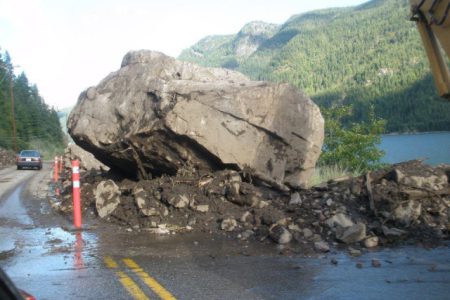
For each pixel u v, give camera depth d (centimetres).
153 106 1128
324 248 747
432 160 2267
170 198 976
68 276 647
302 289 578
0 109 7681
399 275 623
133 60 1277
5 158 5350
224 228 886
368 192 905
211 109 1079
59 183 2105
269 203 962
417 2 580
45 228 1001
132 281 620
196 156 1102
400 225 830
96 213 1094
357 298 546
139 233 905
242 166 1079
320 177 1390
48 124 10106
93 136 1233
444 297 543
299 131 1117
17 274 659
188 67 1228
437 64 573
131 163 1216
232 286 593
